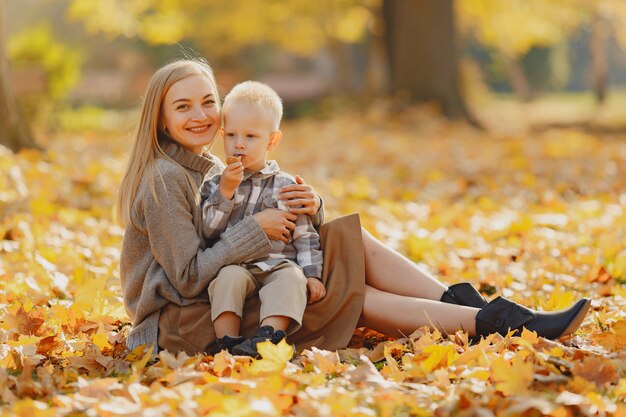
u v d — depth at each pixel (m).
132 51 47.72
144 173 3.96
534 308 4.89
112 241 6.81
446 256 6.46
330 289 3.99
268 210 3.93
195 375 3.35
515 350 3.71
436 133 17.86
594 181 10.96
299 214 4.06
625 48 45.72
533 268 5.91
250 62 52.88
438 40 20.38
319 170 12.18
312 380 3.34
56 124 20.17
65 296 5.15
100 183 8.77
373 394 3.20
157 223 3.86
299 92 40.91
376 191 10.13
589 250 6.43
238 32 36.97
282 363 3.38
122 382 3.40
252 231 3.85
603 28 40.69
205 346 3.84
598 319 4.29
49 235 6.63
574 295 5.11
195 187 3.99
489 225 7.86
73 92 33.41
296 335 3.96
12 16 44.66
